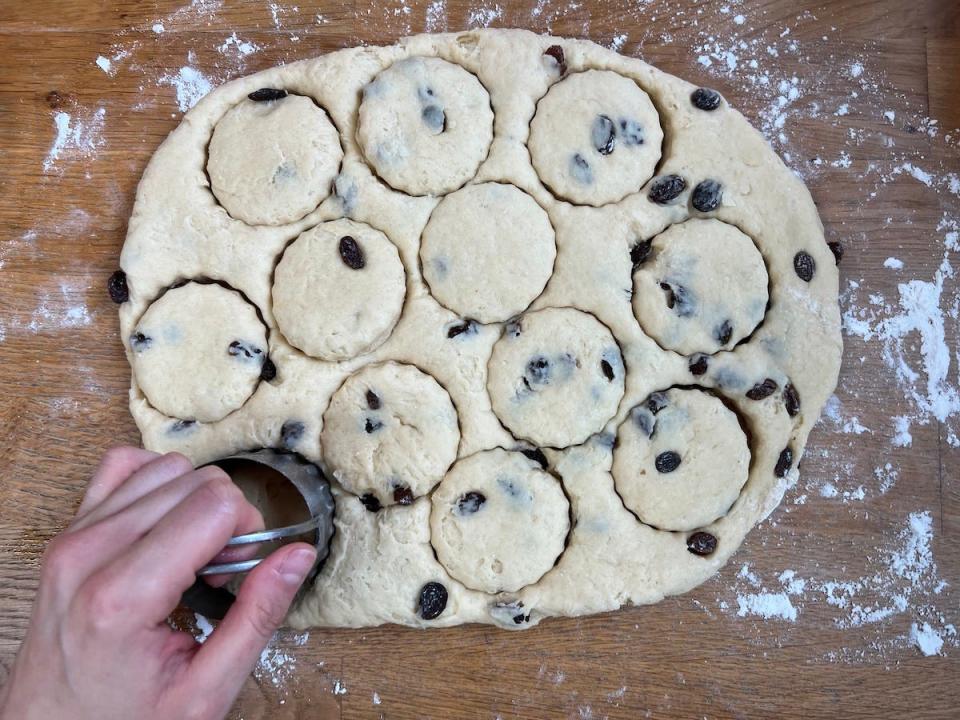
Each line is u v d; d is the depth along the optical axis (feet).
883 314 1.14
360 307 1.01
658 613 1.10
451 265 1.03
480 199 1.04
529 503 1.01
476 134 1.05
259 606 0.70
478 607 1.03
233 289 1.06
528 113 1.07
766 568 1.11
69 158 1.17
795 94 1.17
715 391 1.05
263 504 1.00
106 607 0.64
